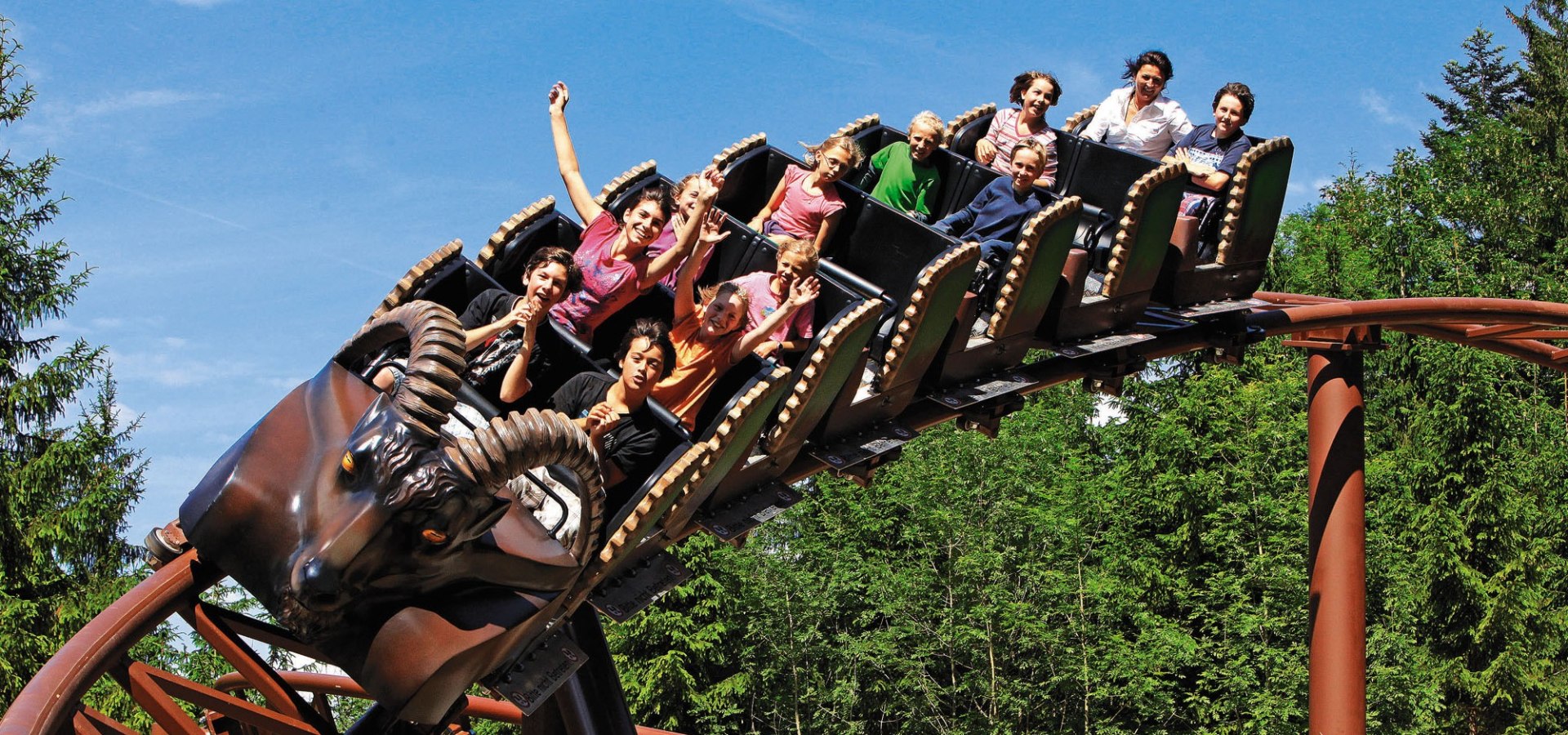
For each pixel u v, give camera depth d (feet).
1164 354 36.91
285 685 22.26
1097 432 123.03
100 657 19.24
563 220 26.66
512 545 19.97
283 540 18.75
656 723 93.61
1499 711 95.20
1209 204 36.11
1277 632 87.20
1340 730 41.65
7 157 84.74
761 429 24.97
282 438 19.84
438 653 18.88
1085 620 91.50
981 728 89.45
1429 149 181.06
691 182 25.81
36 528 77.36
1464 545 96.27
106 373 82.74
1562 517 103.04
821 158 29.22
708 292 24.52
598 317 24.82
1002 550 94.38
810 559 103.14
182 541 21.07
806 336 26.58
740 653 93.40
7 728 17.29
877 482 104.99
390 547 18.31
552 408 24.23
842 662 95.20
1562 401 132.57
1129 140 36.73
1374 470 106.22
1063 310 32.12
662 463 22.27
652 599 24.57
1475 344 51.57
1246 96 35.53
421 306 19.57
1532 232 147.43
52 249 84.23
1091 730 90.12
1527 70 166.81
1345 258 135.54
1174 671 89.76
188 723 20.63
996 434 33.09
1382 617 89.86
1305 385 107.34
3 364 81.00
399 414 18.33
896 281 28.81
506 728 94.58
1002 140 35.42
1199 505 96.22
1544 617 95.71
